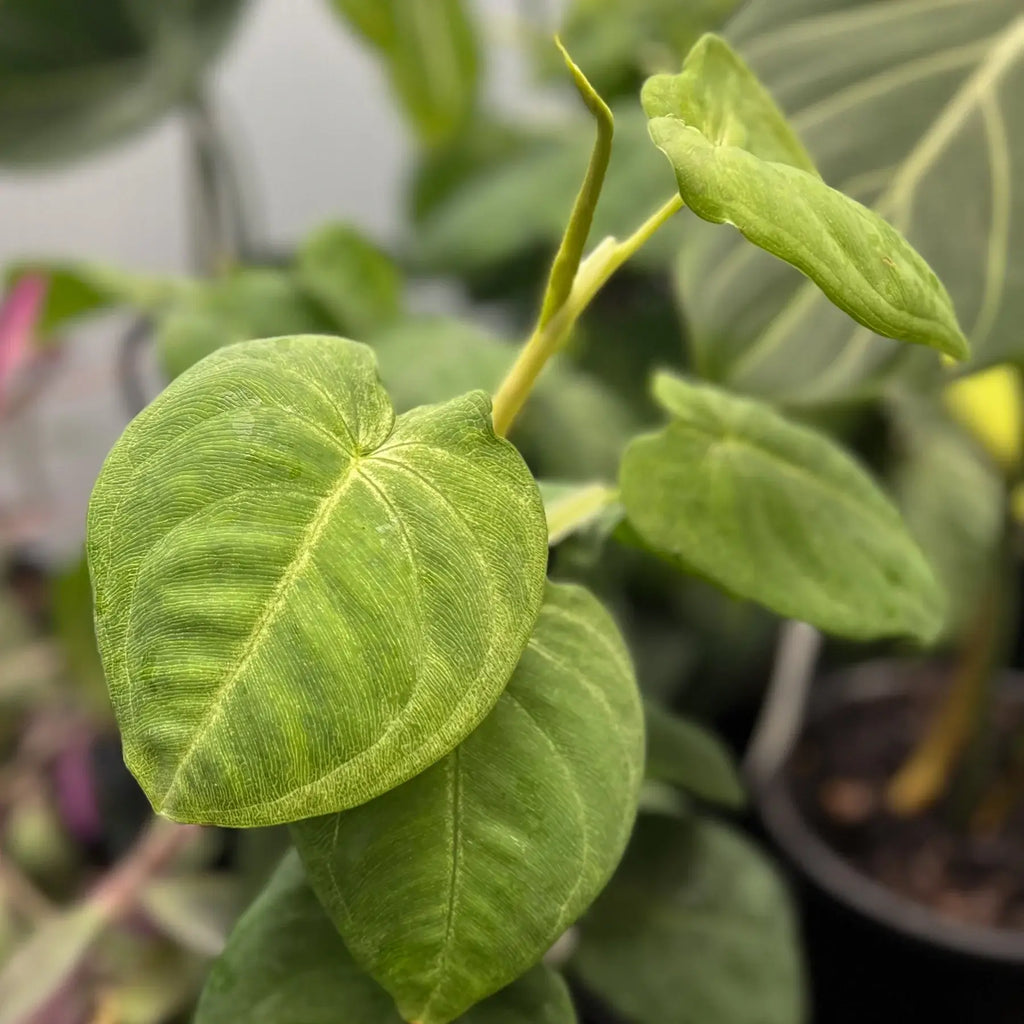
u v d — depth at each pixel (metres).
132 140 0.81
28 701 0.70
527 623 0.21
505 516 0.22
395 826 0.24
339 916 0.24
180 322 0.57
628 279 0.88
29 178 0.90
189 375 0.22
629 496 0.32
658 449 0.33
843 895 0.63
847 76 0.43
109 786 0.69
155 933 0.53
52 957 0.48
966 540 0.82
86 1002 0.52
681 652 0.81
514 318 0.96
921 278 0.25
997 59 0.42
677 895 0.41
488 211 0.82
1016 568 0.61
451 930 0.23
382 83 1.04
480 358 0.55
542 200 0.79
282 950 0.28
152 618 0.20
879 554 0.34
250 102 1.05
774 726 0.77
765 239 0.22
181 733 0.19
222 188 0.97
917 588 0.34
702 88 0.27
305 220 1.14
